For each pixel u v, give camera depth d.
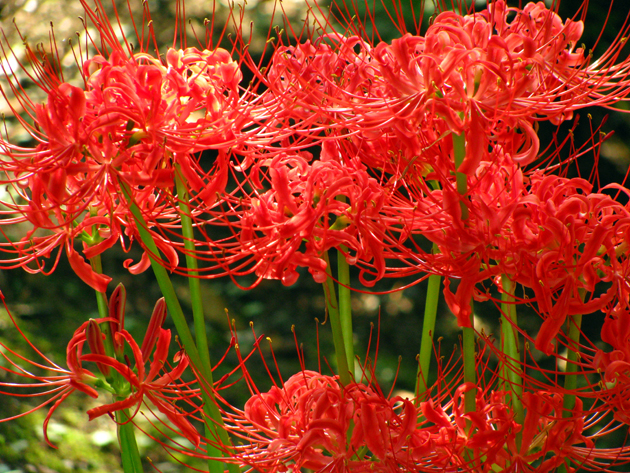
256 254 1.56
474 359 1.58
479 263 1.56
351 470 1.56
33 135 1.57
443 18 1.56
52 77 1.55
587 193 1.57
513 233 1.56
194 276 1.56
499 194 1.58
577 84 1.60
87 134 1.52
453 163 1.57
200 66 1.58
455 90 1.54
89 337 1.56
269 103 1.59
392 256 1.56
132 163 1.54
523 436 1.58
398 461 1.57
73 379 1.58
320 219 1.58
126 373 1.57
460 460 1.58
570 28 1.58
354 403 1.57
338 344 1.58
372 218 1.55
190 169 1.56
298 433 1.58
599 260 1.56
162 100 1.54
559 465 1.61
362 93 1.61
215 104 1.56
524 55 1.53
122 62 1.56
